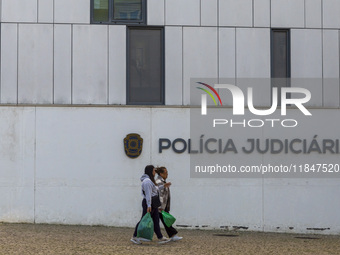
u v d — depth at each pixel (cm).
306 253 1459
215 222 1830
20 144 1788
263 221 1844
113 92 1820
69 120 1800
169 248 1443
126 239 1570
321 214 1858
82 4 1822
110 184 1802
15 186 1781
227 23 1855
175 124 1825
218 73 1847
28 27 1805
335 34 1883
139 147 1806
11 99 1794
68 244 1466
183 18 1845
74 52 1814
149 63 1845
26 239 1524
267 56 1859
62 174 1792
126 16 1838
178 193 1820
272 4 1869
